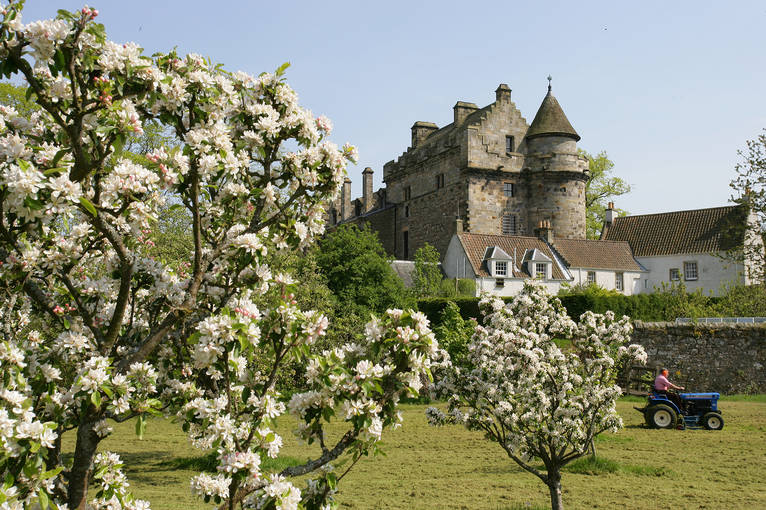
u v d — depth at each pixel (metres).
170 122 4.84
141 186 4.18
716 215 48.88
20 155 3.96
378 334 4.58
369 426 4.39
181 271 7.68
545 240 45.88
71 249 4.72
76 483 4.34
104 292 5.08
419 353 4.64
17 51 3.99
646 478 11.62
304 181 5.26
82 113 4.14
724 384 25.69
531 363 8.83
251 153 5.52
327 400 4.49
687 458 13.48
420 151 54.69
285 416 20.25
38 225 4.01
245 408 4.74
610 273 46.62
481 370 9.16
